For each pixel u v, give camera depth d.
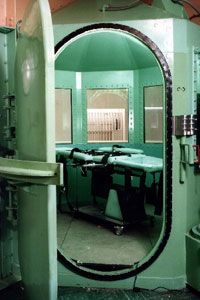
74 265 3.61
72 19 3.60
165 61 3.40
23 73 2.71
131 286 3.58
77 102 6.24
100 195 5.67
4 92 3.39
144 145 6.12
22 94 2.77
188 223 3.63
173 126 3.43
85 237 4.87
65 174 5.80
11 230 3.58
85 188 6.41
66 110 6.18
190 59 3.53
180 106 3.44
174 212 3.50
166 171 3.47
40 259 2.57
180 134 3.41
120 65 6.06
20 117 2.88
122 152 5.32
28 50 2.58
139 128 6.17
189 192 3.62
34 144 2.53
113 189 5.18
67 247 4.48
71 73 6.15
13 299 3.32
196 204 3.77
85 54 5.86
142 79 6.04
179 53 3.42
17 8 4.14
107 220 5.13
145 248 4.45
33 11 2.49
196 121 3.50
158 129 5.93
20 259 3.13
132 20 3.44
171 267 3.54
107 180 5.52
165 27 3.39
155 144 5.98
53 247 2.43
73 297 3.44
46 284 2.48
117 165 4.77
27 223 2.81
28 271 2.87
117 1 3.66
